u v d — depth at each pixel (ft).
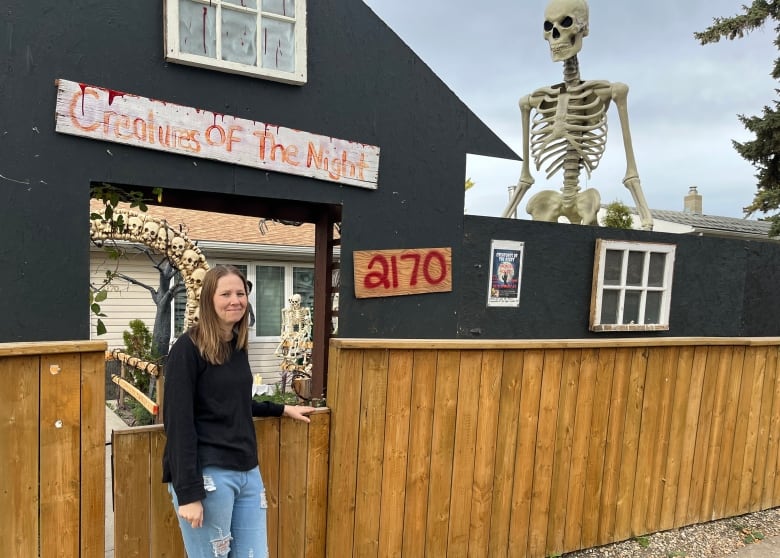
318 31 8.55
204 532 6.64
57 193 7.00
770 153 34.45
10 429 6.73
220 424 6.74
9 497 6.78
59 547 7.14
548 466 11.24
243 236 30.68
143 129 7.38
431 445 9.89
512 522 10.96
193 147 7.70
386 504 9.56
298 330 30.25
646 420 12.37
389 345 9.16
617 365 11.83
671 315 12.55
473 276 10.21
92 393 7.21
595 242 11.48
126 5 7.25
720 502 13.82
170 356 6.56
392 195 9.34
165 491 8.03
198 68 7.73
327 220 10.98
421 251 9.62
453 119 9.86
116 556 7.73
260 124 8.14
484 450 10.45
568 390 11.28
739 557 12.21
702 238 12.85
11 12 6.63
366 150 9.00
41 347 6.76
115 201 8.20
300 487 8.95
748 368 13.73
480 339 10.24
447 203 9.87
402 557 9.83
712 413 13.30
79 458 7.18
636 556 11.96
